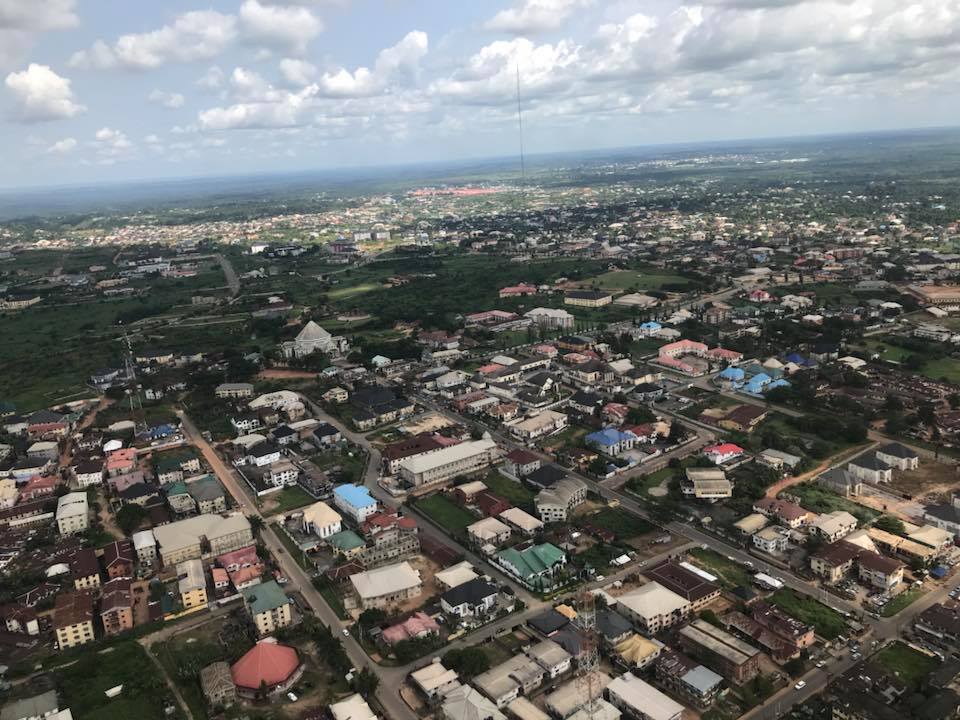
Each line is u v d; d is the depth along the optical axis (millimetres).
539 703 180625
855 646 194625
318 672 195125
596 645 196875
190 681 192125
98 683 192750
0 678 197750
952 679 175750
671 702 173000
